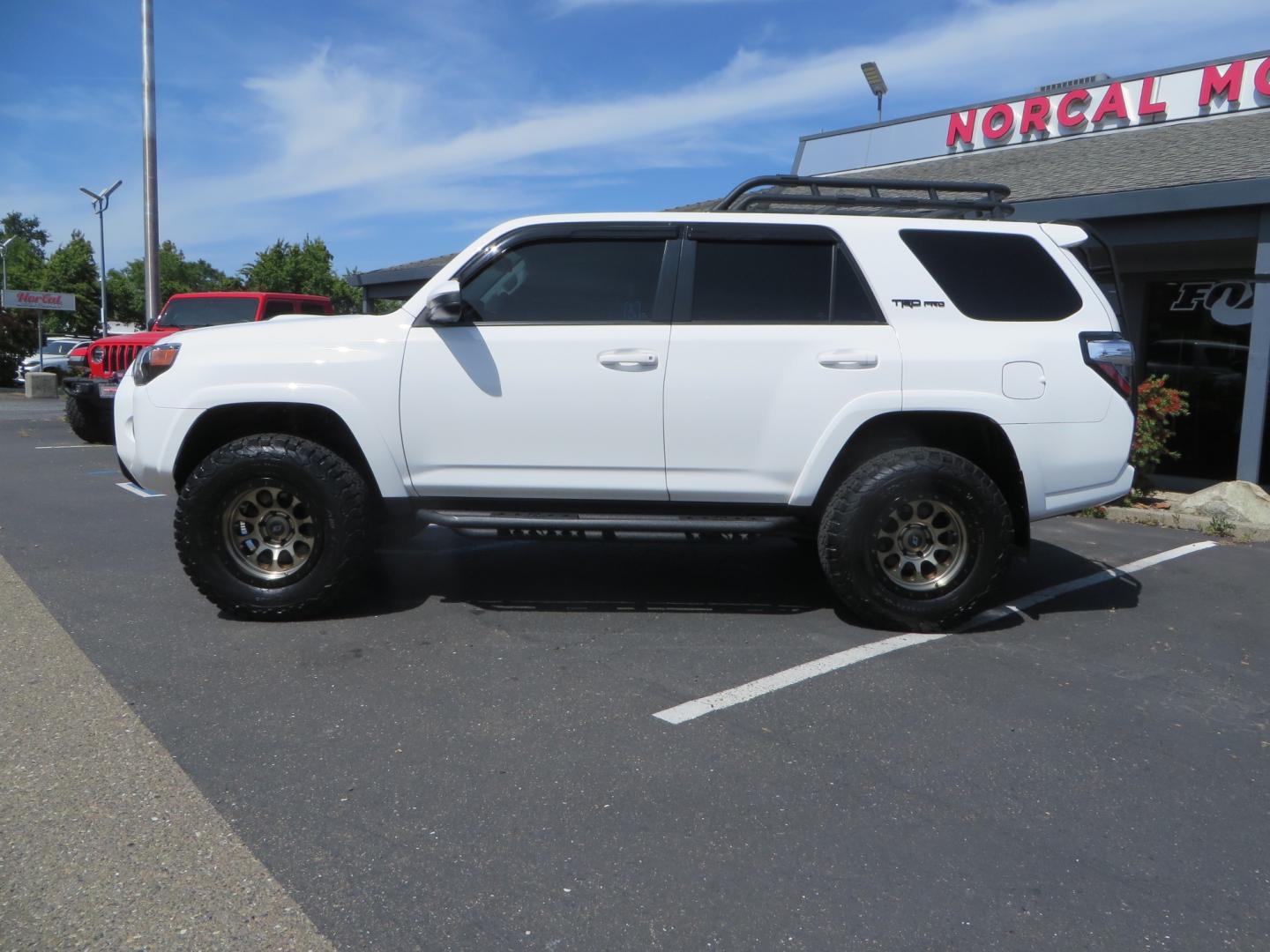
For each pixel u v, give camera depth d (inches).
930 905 101.0
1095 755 137.3
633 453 185.2
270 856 107.8
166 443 187.0
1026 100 528.1
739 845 111.7
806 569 238.1
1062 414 187.6
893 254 189.5
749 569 238.1
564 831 114.0
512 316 187.6
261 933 94.8
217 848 109.2
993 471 196.5
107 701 149.5
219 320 540.7
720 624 193.2
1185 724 148.8
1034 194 398.9
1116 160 435.2
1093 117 504.7
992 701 155.8
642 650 176.9
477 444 185.8
